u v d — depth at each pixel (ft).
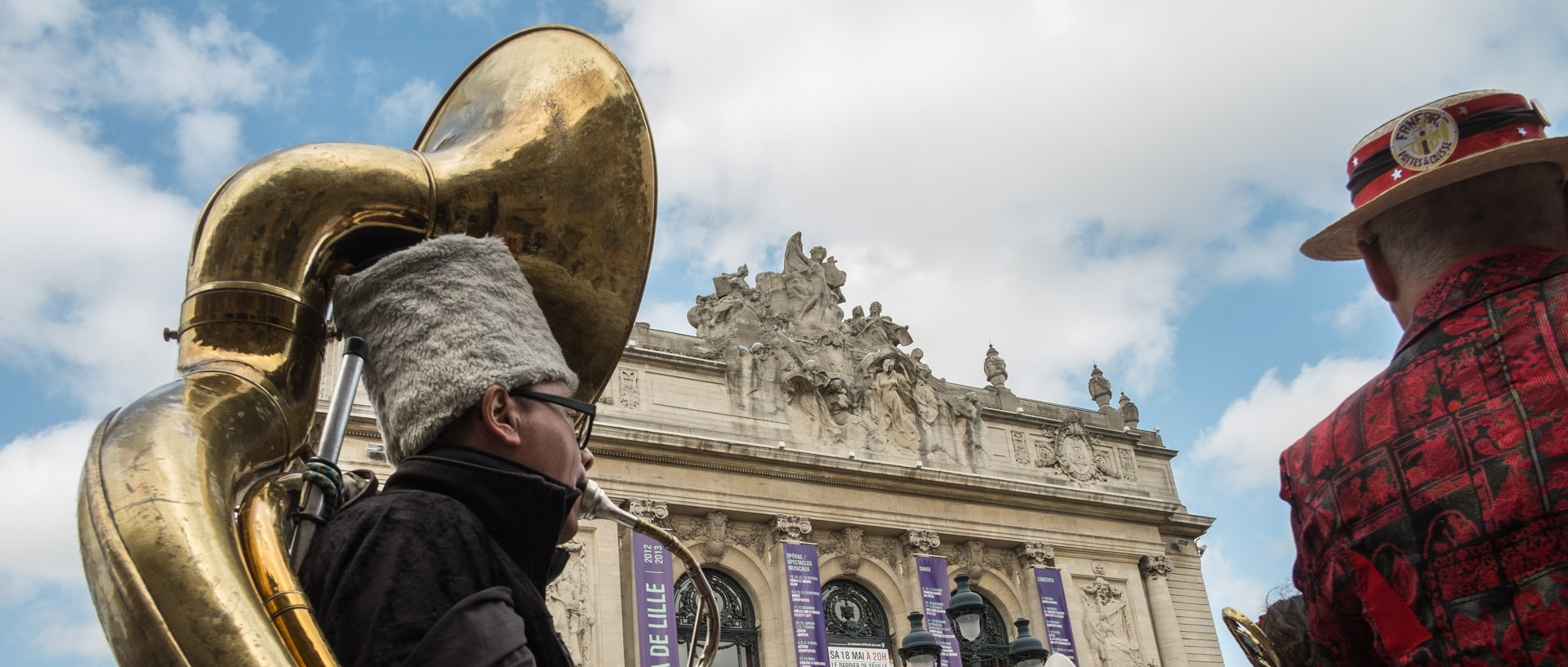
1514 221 9.33
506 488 8.76
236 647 6.28
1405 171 9.75
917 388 137.59
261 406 8.53
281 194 9.53
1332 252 11.39
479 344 9.34
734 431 122.11
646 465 115.03
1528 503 7.72
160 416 7.64
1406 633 8.41
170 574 6.48
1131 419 157.38
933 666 58.18
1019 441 143.23
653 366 121.70
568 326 11.82
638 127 12.23
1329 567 9.13
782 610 115.75
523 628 7.54
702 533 116.16
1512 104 9.62
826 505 123.24
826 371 131.03
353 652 7.23
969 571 130.93
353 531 7.89
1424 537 8.25
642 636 104.63
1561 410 7.80
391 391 9.37
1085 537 140.05
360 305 9.62
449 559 7.79
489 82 12.26
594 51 12.21
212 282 9.09
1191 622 146.72
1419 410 8.59
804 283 139.64
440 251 9.73
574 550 106.52
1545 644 7.53
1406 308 9.96
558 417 9.63
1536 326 8.21
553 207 11.55
